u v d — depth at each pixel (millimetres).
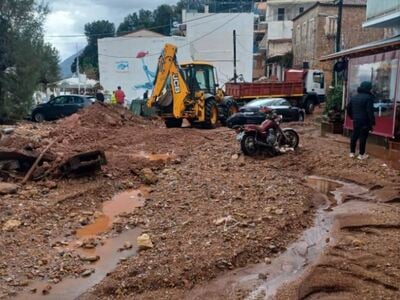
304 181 9898
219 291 4887
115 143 14961
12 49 24047
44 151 10031
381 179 9625
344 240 6289
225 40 41781
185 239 6230
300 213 7406
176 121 20359
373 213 7551
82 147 13781
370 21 16703
